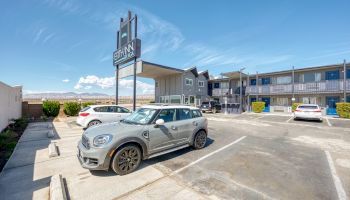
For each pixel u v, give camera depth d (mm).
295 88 22578
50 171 4215
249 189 3428
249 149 6055
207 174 4078
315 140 7418
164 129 4910
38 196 3211
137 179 3818
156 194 3248
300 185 3590
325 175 4043
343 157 5262
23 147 6223
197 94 28109
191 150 5918
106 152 3799
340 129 10289
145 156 4449
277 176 3986
